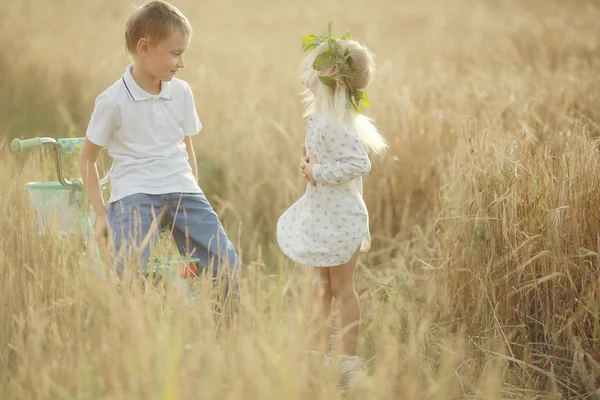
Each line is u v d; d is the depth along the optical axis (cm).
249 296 345
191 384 272
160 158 377
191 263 372
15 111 930
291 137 699
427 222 566
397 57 1199
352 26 1845
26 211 402
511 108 634
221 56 1302
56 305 317
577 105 657
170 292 331
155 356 278
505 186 404
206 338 302
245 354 284
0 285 337
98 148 371
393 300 433
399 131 627
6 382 285
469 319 407
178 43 364
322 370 311
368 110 687
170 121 383
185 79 1016
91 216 390
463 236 421
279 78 988
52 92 988
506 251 393
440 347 380
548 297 378
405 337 390
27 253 364
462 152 454
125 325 297
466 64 1119
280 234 410
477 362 377
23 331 315
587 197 380
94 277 319
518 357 382
